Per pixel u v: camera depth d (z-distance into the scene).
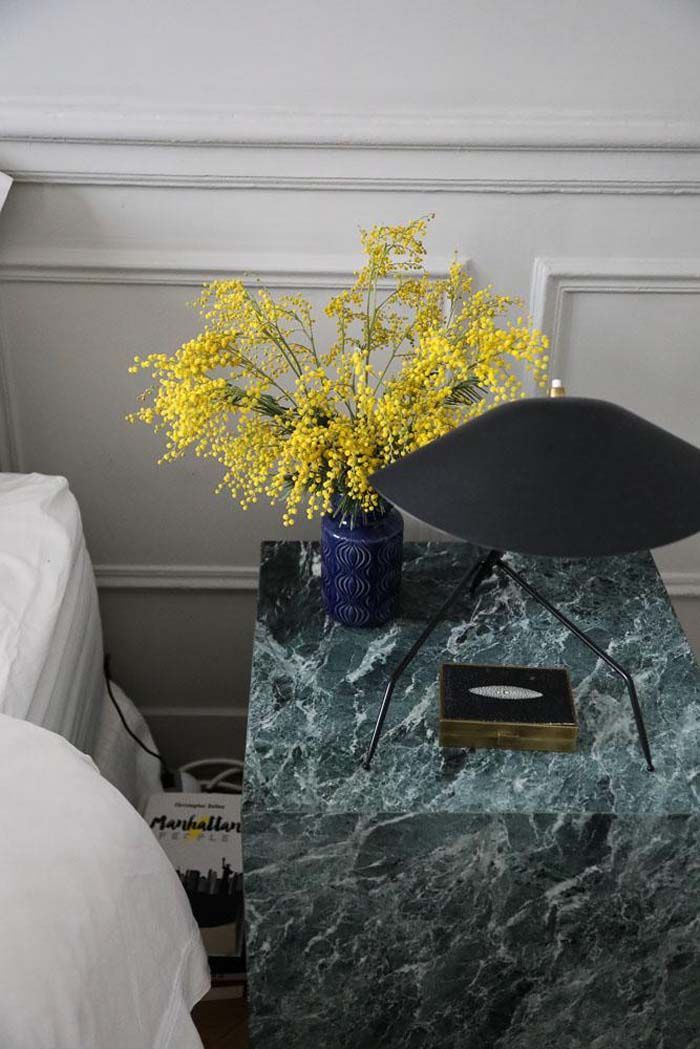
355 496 1.28
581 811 1.18
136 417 1.65
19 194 1.50
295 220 1.52
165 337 1.60
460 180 1.48
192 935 1.14
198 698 1.92
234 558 1.77
